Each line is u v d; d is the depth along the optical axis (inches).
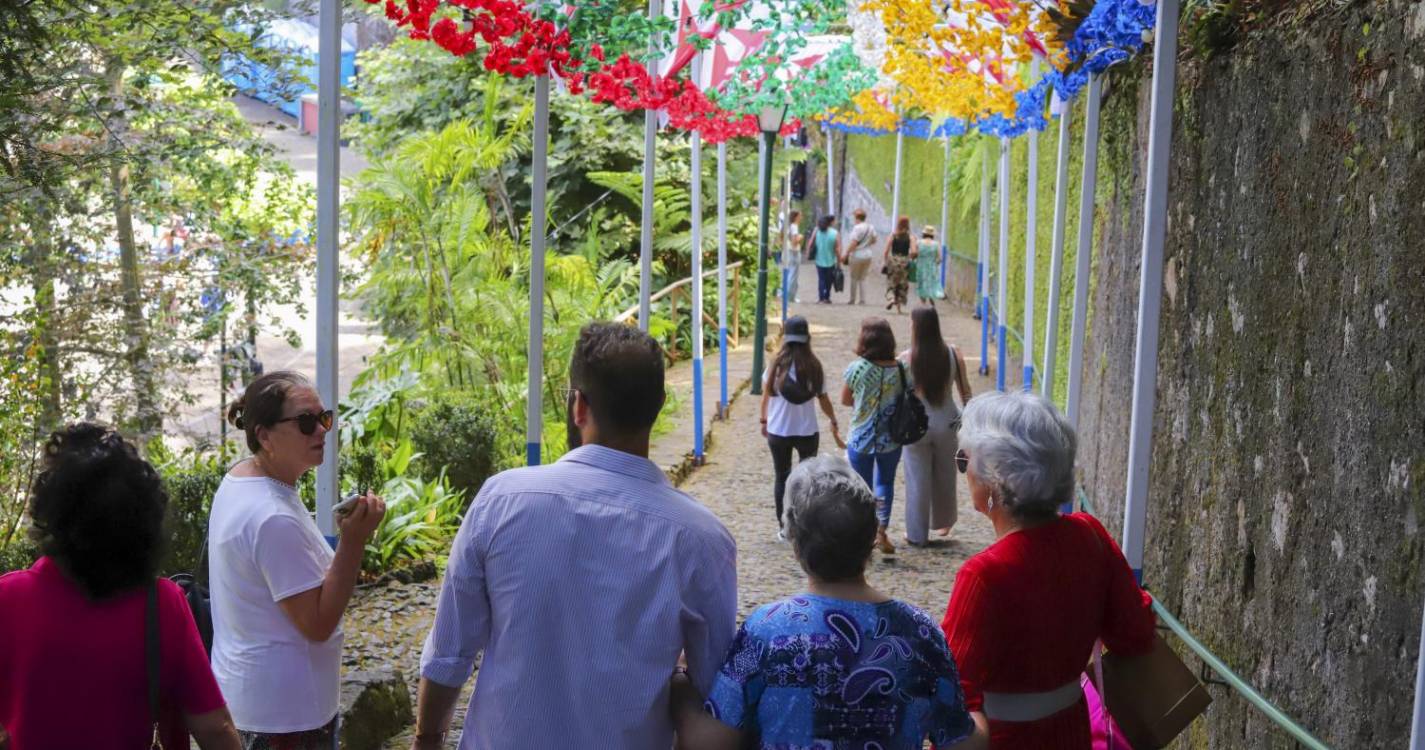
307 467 130.8
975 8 262.8
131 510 101.0
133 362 461.4
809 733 100.8
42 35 244.2
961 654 117.6
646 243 326.0
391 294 501.7
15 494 357.1
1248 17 182.4
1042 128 383.9
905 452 339.9
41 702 99.7
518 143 661.9
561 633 101.6
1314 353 149.1
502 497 104.0
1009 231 654.5
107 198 363.9
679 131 761.0
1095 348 335.9
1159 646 132.4
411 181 488.7
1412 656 120.1
